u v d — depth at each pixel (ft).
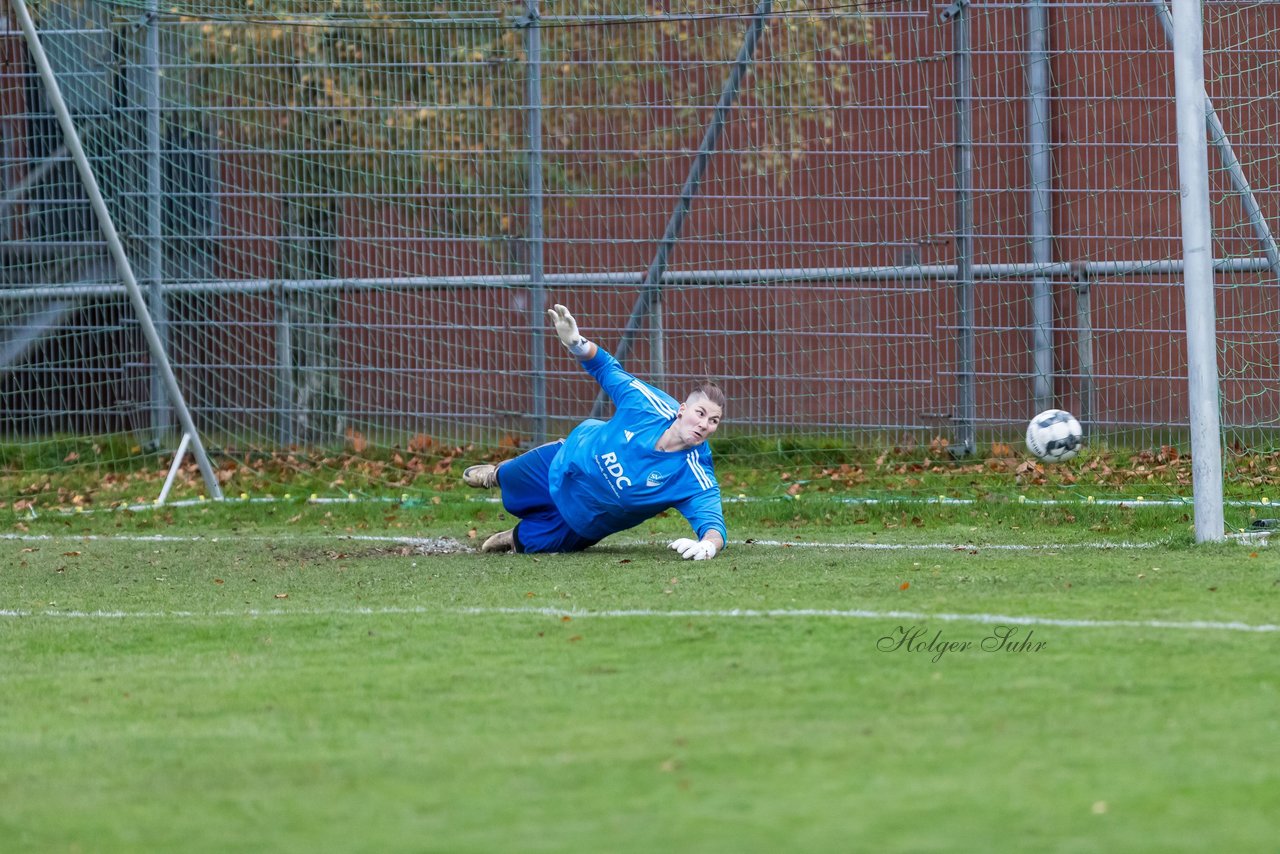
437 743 49.19
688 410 94.38
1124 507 110.93
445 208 135.85
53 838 40.63
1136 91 131.85
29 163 139.33
